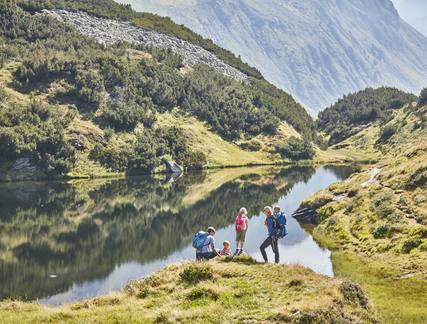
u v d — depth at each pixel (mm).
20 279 43750
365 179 67000
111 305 23484
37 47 183750
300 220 66312
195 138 178750
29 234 63969
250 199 92812
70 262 50062
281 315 18766
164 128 168750
